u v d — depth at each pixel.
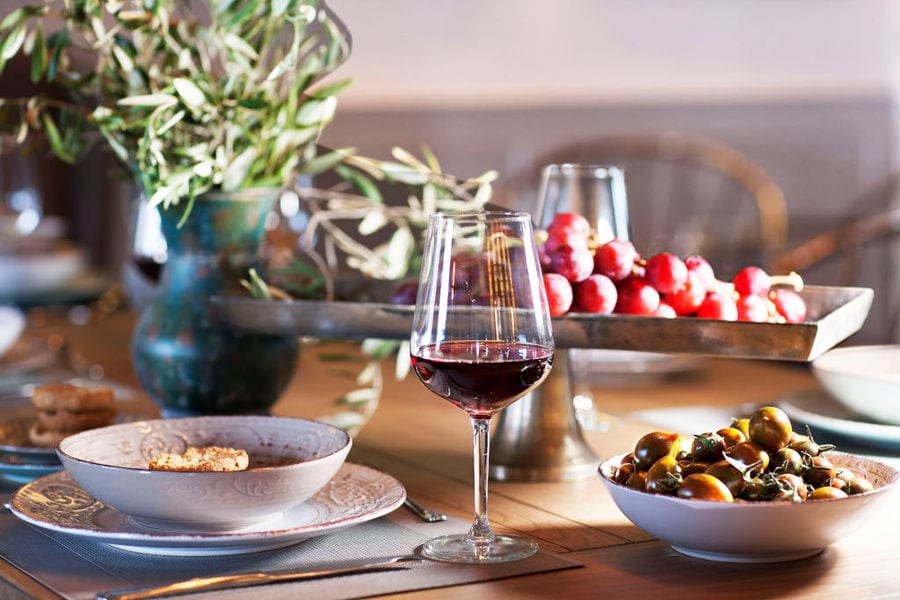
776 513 0.80
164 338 1.30
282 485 0.87
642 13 4.12
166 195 1.14
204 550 0.86
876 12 4.18
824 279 4.01
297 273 1.36
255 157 1.28
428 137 4.04
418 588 0.79
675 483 0.84
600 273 1.09
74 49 1.32
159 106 1.15
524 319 0.83
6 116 1.34
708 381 1.63
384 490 0.97
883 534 0.93
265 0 1.24
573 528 0.96
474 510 0.94
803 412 1.28
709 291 1.12
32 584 0.82
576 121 4.13
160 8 1.21
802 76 4.21
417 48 4.02
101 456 0.98
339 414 1.38
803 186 4.22
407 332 1.14
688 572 0.83
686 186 4.12
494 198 3.83
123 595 0.76
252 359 1.29
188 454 0.93
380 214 1.39
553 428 1.15
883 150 4.21
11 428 1.26
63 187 3.74
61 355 1.84
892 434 1.17
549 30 4.09
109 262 3.72
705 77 4.19
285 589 0.79
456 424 1.41
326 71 1.30
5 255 2.33
